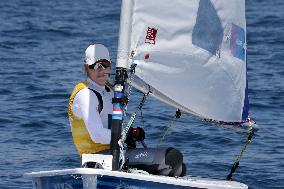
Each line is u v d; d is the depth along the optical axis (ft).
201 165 120.47
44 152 127.85
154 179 76.33
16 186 109.29
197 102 83.97
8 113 152.76
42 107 158.81
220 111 85.76
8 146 131.34
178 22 81.76
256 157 125.49
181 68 82.48
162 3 80.69
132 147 83.66
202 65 83.87
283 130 143.95
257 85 181.47
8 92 172.55
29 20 286.25
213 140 134.62
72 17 294.46
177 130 139.64
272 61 211.20
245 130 88.58
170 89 81.92
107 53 82.07
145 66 80.48
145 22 80.23
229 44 86.22
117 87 79.46
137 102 159.12
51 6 324.80
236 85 86.94
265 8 303.27
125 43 79.71
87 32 261.24
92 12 307.17
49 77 189.98
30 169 118.32
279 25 266.77
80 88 81.46
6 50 229.66
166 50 81.30
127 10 79.71
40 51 229.25
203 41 83.76
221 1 85.15
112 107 82.33
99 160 77.87
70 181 76.64
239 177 114.42
